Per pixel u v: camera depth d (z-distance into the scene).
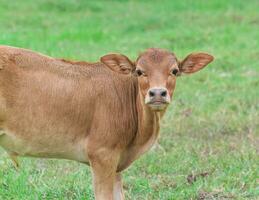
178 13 46.78
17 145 16.80
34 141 16.77
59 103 16.73
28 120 16.58
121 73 17.12
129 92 17.22
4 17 42.00
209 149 22.98
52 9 45.75
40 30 39.53
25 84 16.58
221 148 23.00
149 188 19.67
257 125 25.33
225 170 21.06
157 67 16.62
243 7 49.22
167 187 19.94
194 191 19.39
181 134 24.39
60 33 38.66
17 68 16.61
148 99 15.98
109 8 47.78
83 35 38.66
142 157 21.89
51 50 33.62
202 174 20.70
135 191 19.67
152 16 44.78
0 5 44.78
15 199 18.72
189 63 17.44
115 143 17.00
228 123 25.39
